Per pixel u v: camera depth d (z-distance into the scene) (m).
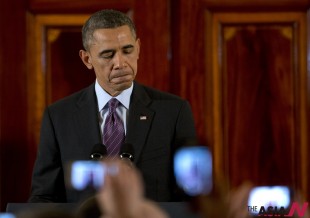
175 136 9.15
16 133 13.12
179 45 12.91
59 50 13.12
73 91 13.11
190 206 2.38
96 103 9.23
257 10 12.88
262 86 12.99
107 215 2.22
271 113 13.01
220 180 2.38
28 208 7.05
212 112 12.94
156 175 8.89
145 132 9.00
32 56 13.12
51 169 9.19
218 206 2.31
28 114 13.14
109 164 2.25
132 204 2.20
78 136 9.09
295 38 12.91
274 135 13.02
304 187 12.96
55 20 13.10
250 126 13.02
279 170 13.03
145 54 12.92
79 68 13.10
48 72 13.12
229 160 13.01
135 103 9.15
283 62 12.95
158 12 12.91
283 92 12.98
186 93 12.92
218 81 12.93
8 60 13.07
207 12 12.89
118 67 8.75
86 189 8.06
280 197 12.48
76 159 8.98
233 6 12.86
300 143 12.95
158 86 12.94
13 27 13.07
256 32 12.95
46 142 9.30
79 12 13.06
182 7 12.89
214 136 12.96
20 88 13.09
